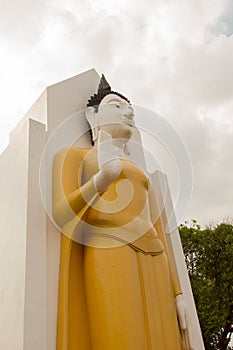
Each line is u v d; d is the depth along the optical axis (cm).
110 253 352
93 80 546
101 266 347
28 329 295
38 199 364
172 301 373
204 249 1285
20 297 313
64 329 318
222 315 1193
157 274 373
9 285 340
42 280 325
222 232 1307
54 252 360
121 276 342
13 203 385
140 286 350
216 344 1258
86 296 349
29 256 327
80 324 337
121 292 335
